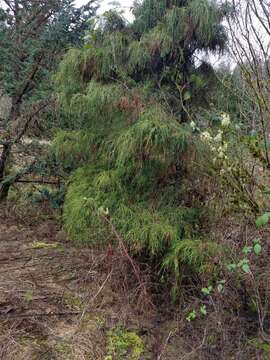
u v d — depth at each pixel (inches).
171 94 121.3
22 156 204.5
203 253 91.2
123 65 120.5
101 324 96.1
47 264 135.3
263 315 87.8
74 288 115.3
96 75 119.2
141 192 109.7
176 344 87.8
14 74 200.2
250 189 95.1
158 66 123.2
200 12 109.5
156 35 114.3
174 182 106.4
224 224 96.7
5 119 203.5
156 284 103.4
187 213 103.3
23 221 188.9
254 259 90.8
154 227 97.6
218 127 101.5
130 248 102.0
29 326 94.7
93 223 107.8
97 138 118.3
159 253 102.3
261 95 88.1
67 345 87.4
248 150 95.0
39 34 205.2
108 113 112.7
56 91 152.5
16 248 154.2
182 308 95.7
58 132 143.4
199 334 88.4
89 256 125.3
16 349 85.0
